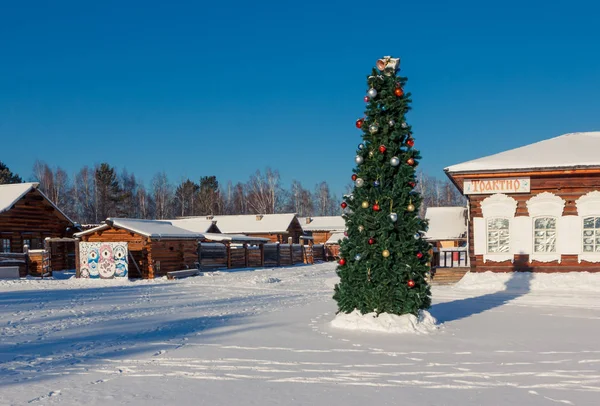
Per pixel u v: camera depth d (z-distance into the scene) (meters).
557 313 13.43
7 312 14.50
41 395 6.48
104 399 6.30
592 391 6.54
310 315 13.23
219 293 20.52
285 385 6.87
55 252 35.94
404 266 10.90
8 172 74.19
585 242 21.12
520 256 21.73
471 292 18.91
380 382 6.99
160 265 30.31
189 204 92.69
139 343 9.73
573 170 20.94
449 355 8.52
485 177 22.22
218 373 7.51
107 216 80.44
